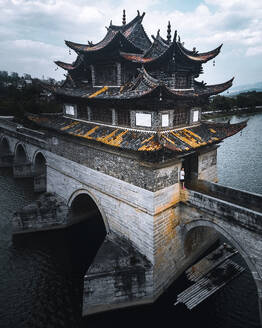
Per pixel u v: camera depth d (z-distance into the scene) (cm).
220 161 6769
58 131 3198
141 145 2067
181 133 2383
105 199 2759
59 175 3612
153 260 2261
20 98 10412
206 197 2173
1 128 6888
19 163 5766
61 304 2422
